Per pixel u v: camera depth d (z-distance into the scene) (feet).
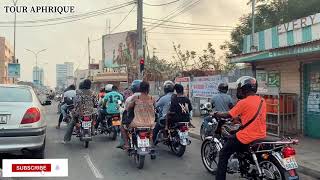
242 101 20.98
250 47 57.41
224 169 21.89
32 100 28.19
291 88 44.78
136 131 27.99
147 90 28.25
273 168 19.85
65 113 47.93
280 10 98.84
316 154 32.22
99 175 25.68
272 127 43.50
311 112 42.06
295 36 47.21
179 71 112.06
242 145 21.03
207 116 30.35
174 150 33.19
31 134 26.20
